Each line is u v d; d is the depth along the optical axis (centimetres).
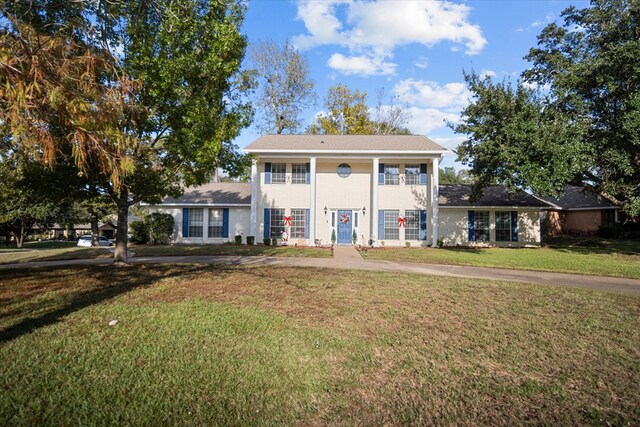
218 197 2389
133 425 307
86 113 456
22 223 3084
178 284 882
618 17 1683
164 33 920
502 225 2233
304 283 899
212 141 1005
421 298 754
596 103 1698
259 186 2166
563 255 1689
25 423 303
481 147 1658
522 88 1623
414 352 470
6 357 431
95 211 3053
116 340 492
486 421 327
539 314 645
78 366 411
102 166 493
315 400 357
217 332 528
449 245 2208
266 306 675
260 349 470
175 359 435
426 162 2164
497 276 1109
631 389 381
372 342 501
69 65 463
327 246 2047
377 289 837
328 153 2062
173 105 1013
